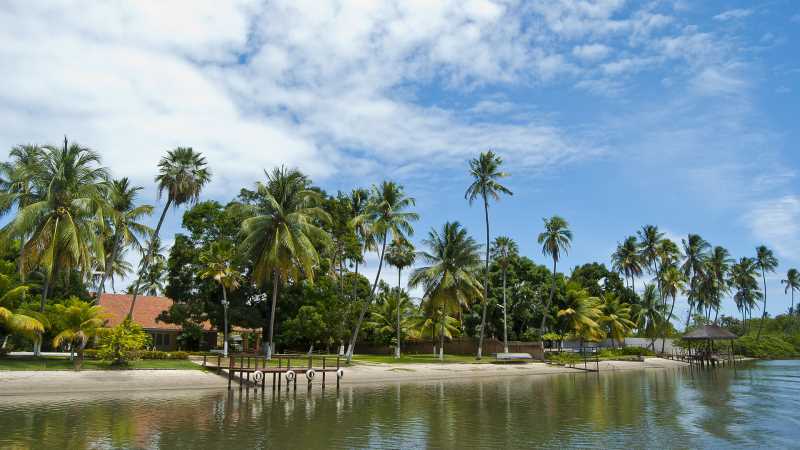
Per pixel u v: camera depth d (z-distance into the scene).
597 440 19.25
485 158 57.78
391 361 53.88
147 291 80.62
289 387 36.06
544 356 65.31
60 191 37.03
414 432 20.44
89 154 38.47
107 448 16.95
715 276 92.06
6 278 33.91
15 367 33.34
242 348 62.62
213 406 26.25
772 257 102.25
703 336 71.31
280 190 43.03
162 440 18.25
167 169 46.44
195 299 52.22
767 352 100.19
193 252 51.94
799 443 18.95
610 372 56.44
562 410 26.58
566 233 67.12
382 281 77.44
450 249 55.12
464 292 57.69
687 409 27.17
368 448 17.62
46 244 35.81
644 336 100.56
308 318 50.81
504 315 69.69
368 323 63.62
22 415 22.58
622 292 89.31
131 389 32.06
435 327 67.19
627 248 85.44
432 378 45.03
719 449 17.92
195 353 52.25
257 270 43.06
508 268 77.56
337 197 58.22
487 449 17.69
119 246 53.78
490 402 29.53
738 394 34.25
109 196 40.28
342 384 39.25
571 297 72.06
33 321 33.06
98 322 35.19
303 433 19.86
